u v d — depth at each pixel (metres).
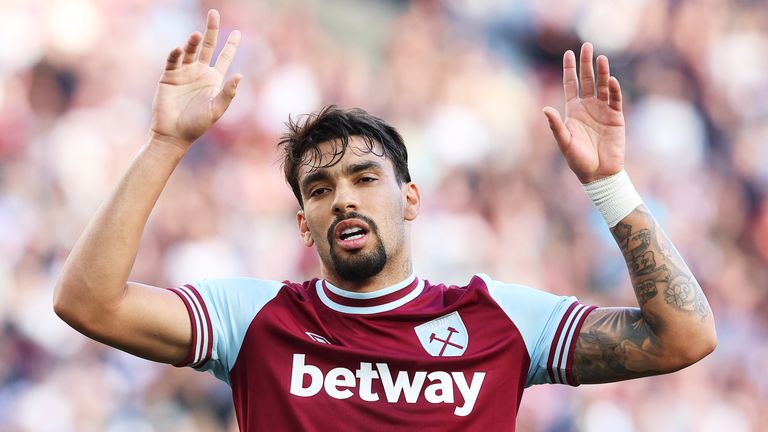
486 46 47.38
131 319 10.36
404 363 10.67
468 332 10.98
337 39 44.72
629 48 49.19
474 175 42.16
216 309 11.01
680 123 47.53
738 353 41.12
